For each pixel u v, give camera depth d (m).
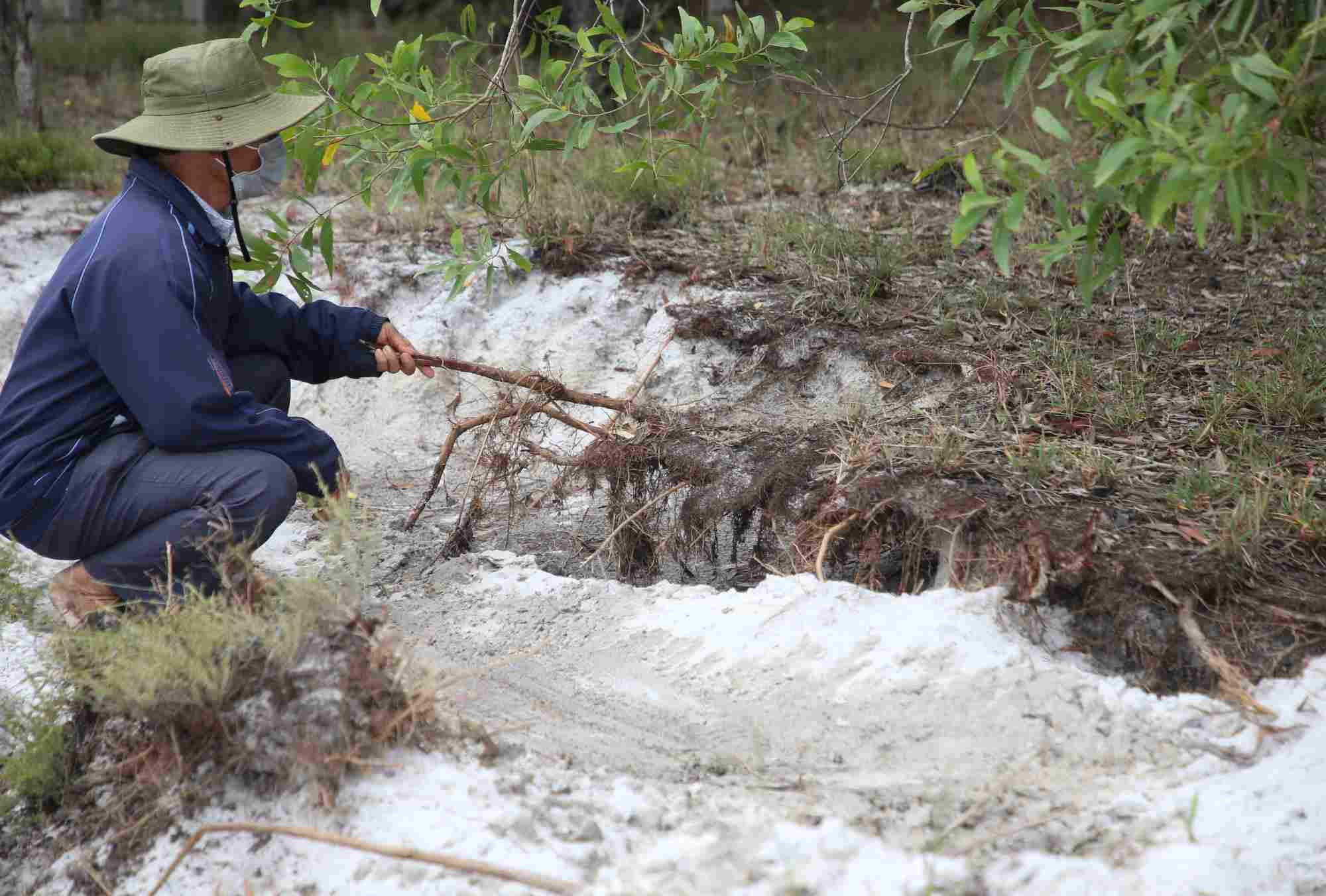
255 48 12.02
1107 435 3.59
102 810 2.46
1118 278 4.89
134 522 2.88
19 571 3.30
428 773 2.31
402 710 2.39
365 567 2.89
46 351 2.82
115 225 2.82
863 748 2.40
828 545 3.14
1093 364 4.06
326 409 5.05
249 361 3.38
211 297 2.95
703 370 4.51
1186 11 2.49
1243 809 2.11
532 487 4.18
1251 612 2.71
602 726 2.57
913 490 3.16
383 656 2.45
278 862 2.20
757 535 3.47
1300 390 3.66
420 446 4.78
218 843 2.27
